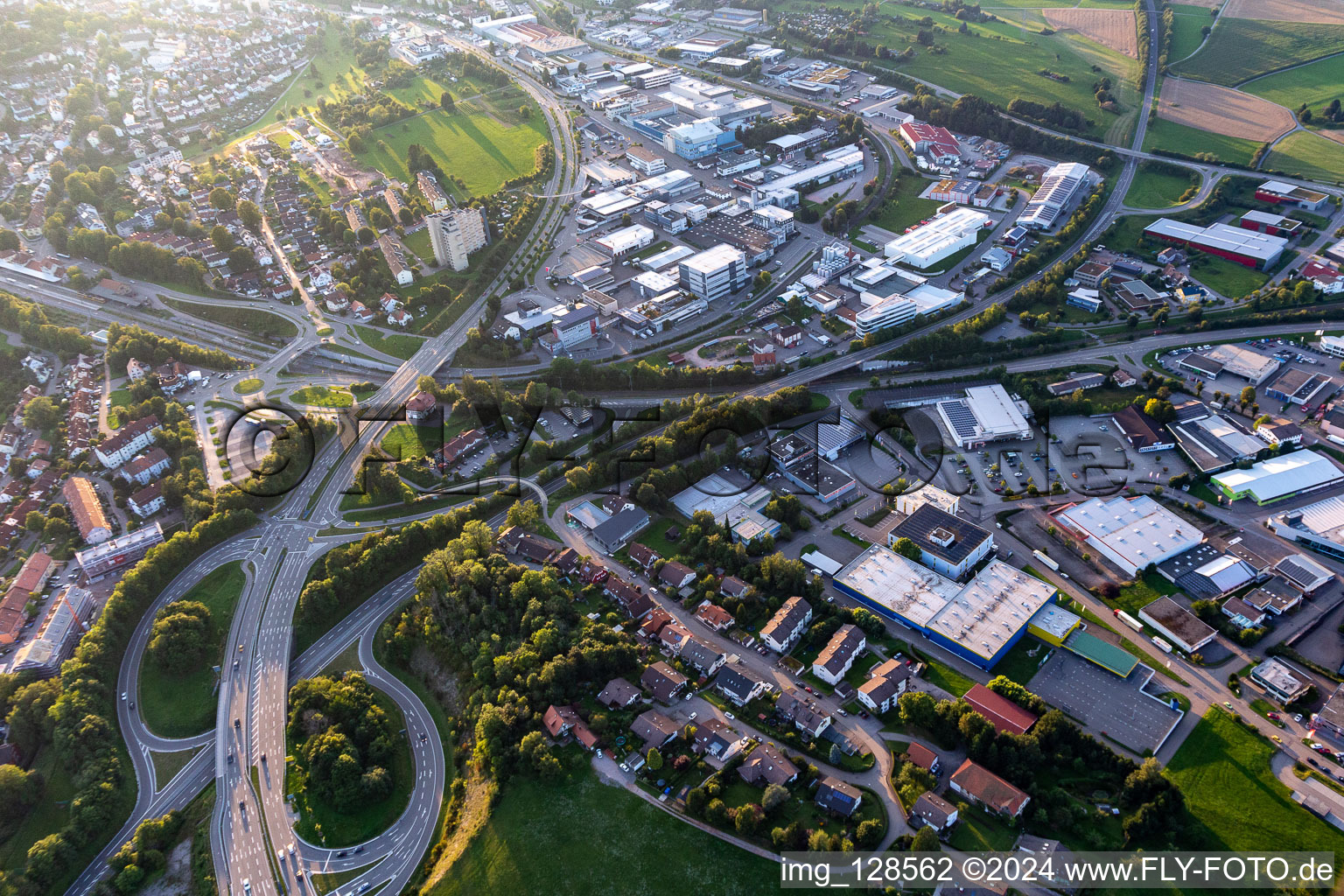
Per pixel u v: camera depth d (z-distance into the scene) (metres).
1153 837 183.12
